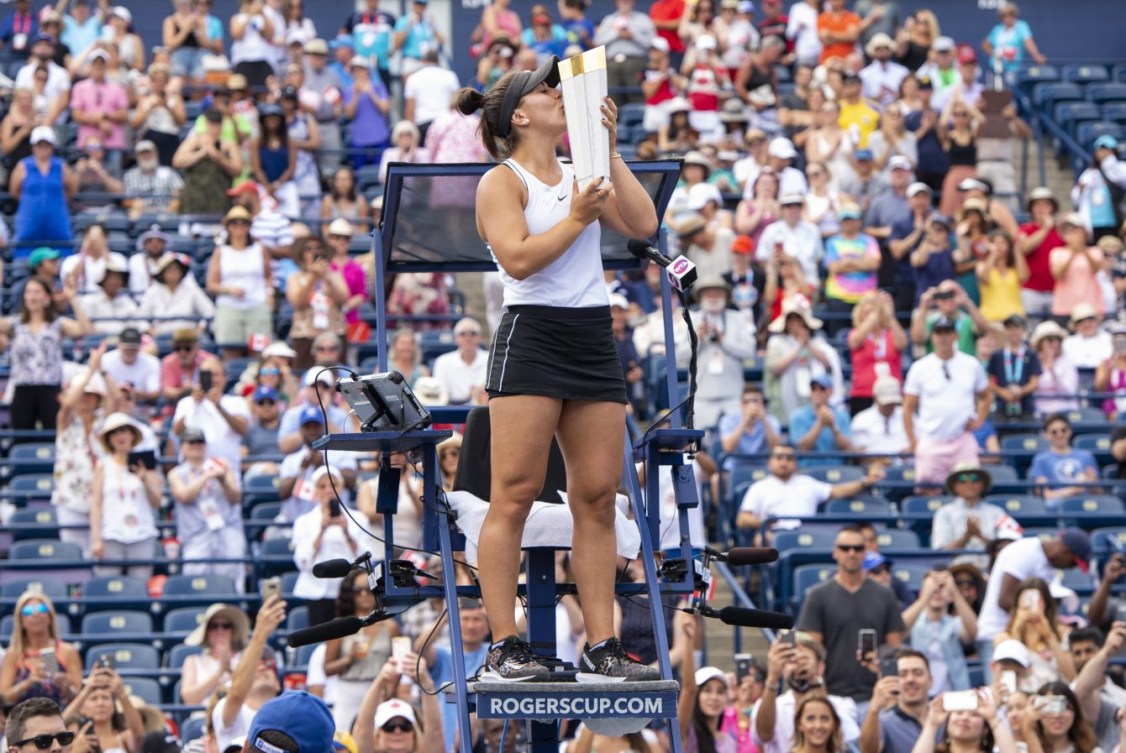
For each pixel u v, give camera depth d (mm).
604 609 10281
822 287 33500
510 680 9883
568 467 10414
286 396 27922
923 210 33406
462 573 20047
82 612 23484
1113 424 29406
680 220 31969
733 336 29047
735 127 37969
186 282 31781
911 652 18516
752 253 32688
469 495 11078
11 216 36000
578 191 9836
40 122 37219
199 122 35000
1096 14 46719
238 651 20438
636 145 38938
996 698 18891
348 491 24750
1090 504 26500
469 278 36125
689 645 18391
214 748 17406
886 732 18484
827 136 36156
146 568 24406
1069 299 33031
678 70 41969
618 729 10375
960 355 27125
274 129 35344
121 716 17594
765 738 18484
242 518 26234
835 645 20766
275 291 32406
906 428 27312
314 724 10039
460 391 27953
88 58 38625
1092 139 41219
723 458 27062
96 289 31781
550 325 10180
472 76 45062
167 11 44188
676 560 11148
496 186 10148
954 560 24125
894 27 42312
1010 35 44344
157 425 27984
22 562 23859
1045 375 30438
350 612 20453
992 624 21438
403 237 12188
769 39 40344
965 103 37344
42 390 28328
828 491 25562
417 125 38156
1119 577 24469
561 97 10344
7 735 13164
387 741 17094
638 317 31141
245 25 40219
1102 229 37125
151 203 36156
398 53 41062
